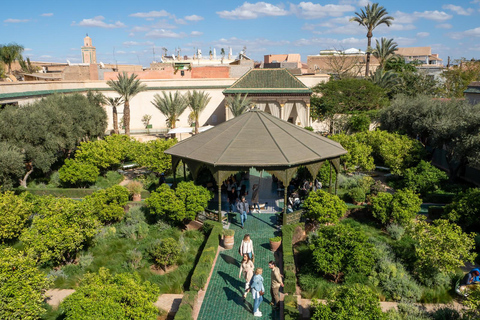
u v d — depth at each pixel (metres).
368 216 18.23
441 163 27.94
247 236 11.94
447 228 13.05
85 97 32.78
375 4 49.25
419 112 28.86
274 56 73.56
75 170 22.44
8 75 46.75
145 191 21.27
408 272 12.95
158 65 65.56
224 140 17.42
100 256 14.65
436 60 93.88
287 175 15.87
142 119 43.78
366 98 41.47
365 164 23.33
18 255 10.86
